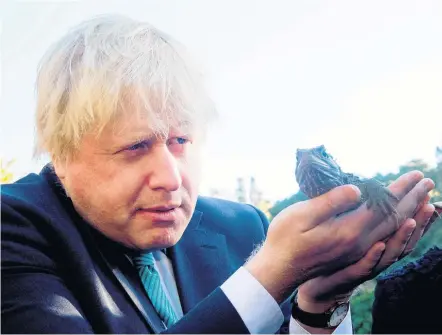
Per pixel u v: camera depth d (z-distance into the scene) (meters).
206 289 1.49
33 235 1.24
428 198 1.42
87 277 1.25
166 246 1.39
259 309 1.10
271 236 1.21
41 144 1.42
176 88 1.40
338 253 1.22
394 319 1.52
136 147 1.32
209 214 1.70
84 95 1.28
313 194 1.55
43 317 1.12
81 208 1.34
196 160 1.45
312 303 1.39
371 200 1.29
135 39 1.40
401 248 1.38
